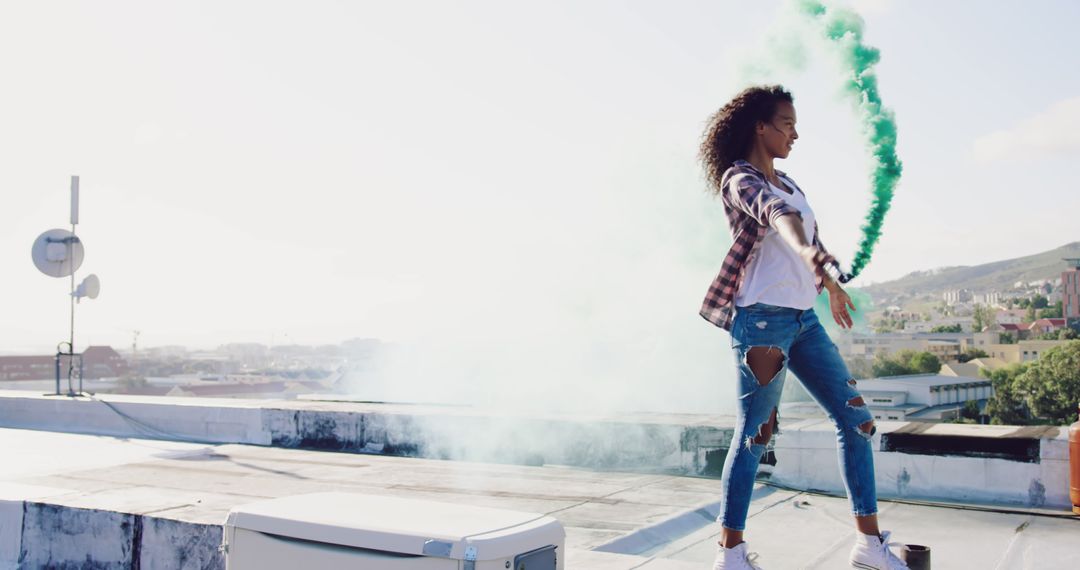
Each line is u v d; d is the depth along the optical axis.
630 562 3.14
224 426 8.29
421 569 1.82
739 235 2.59
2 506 4.35
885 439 5.08
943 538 3.89
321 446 7.68
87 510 4.07
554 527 2.01
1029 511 4.43
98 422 9.22
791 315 2.55
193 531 3.75
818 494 5.15
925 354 112.06
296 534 2.02
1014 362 119.06
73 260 10.76
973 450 4.82
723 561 2.58
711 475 5.94
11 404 9.91
